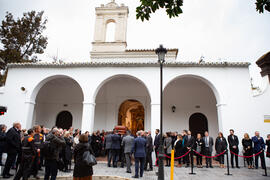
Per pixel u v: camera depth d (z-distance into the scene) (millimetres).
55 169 5406
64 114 16172
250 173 7914
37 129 6254
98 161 10508
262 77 10664
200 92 14578
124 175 7215
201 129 14398
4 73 17594
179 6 3963
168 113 14719
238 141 9398
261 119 10062
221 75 10766
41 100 16062
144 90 15102
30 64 11719
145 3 4016
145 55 16547
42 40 19453
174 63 10875
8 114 11414
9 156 6355
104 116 15438
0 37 17844
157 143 9586
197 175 7457
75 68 11711
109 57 16953
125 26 18016
